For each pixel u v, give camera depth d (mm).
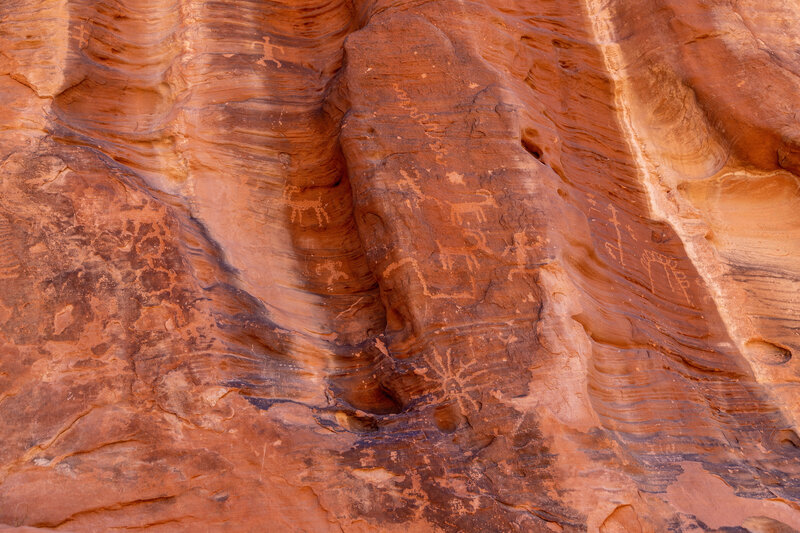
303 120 5355
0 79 4773
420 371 4055
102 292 3934
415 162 4574
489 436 3834
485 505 3615
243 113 5246
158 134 4980
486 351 4059
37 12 5078
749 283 5285
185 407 3713
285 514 3529
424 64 4969
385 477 3691
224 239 4652
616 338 4523
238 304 4254
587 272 4734
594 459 3795
